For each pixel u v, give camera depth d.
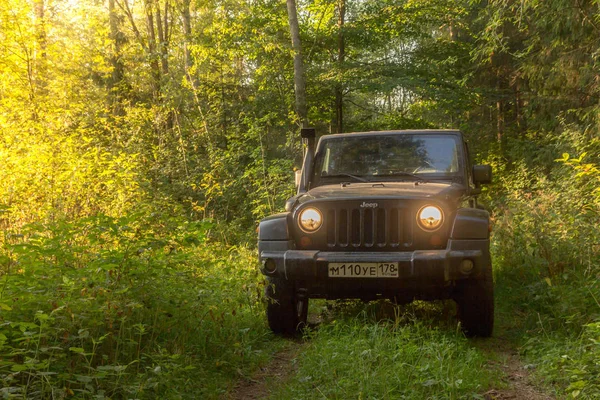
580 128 14.58
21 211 8.53
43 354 4.09
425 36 20.31
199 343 5.15
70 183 9.83
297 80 16.09
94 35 22.66
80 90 20.64
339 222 5.58
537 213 8.59
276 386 4.57
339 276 5.39
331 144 6.91
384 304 6.43
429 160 6.54
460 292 5.66
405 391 4.17
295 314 6.04
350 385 4.29
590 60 15.77
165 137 16.94
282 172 13.86
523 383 4.59
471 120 24.72
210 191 13.75
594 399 3.89
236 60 22.70
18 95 18.22
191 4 21.45
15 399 3.46
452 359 4.75
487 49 13.98
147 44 22.39
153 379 4.12
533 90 19.78
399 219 5.45
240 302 6.12
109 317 4.45
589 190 9.40
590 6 14.10
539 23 15.29
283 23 19.86
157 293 5.09
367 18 19.75
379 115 22.59
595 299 5.68
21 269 4.92
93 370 3.86
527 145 19.48
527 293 7.02
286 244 5.64
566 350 4.87
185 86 18.92
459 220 5.37
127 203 9.83
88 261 5.32
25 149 10.99
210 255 8.45
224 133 18.09
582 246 7.32
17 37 18.42
